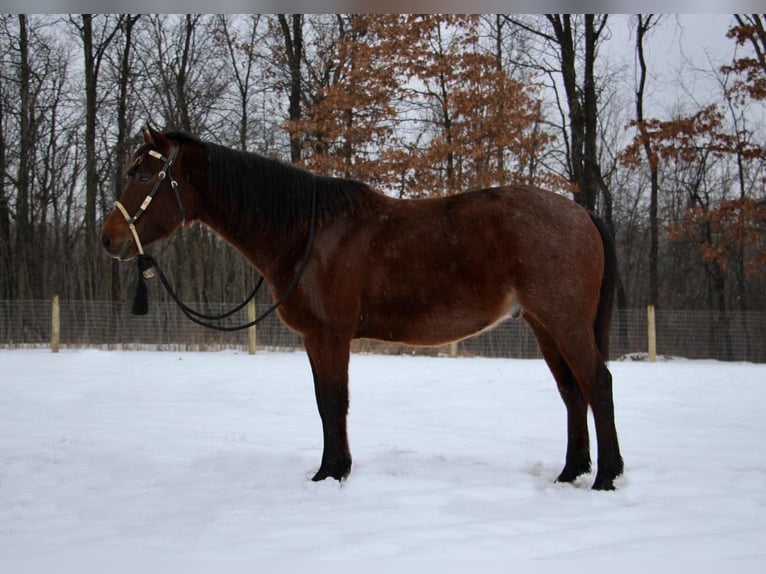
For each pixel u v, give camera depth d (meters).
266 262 4.52
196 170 4.58
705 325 15.66
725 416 7.00
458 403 7.96
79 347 16.64
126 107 21.64
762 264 17.27
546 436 5.94
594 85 20.59
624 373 11.47
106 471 4.65
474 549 3.01
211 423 6.62
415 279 4.25
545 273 4.05
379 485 4.17
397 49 18.23
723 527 3.34
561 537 3.17
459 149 17.67
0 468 4.71
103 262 20.97
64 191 22.95
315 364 4.39
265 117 22.05
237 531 3.31
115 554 2.98
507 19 20.70
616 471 4.08
